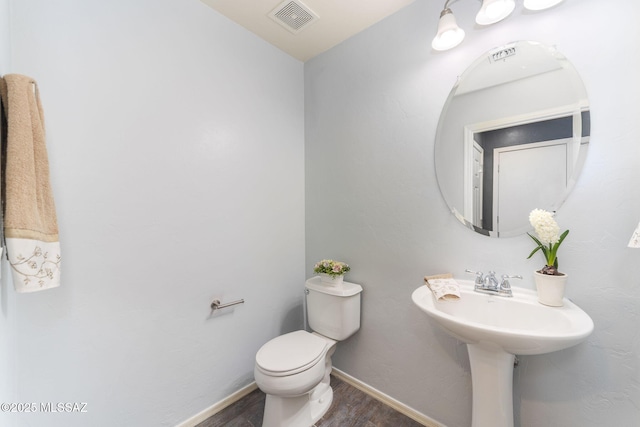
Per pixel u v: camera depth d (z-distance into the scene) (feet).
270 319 6.16
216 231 5.18
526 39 3.81
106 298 3.90
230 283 5.40
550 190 3.64
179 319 4.66
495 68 4.08
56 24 3.47
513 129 3.93
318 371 4.46
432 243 4.75
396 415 5.05
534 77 3.75
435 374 4.72
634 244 2.50
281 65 6.44
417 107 4.90
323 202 6.54
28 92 2.79
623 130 3.16
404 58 5.06
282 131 6.46
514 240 3.92
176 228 4.62
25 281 2.63
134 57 4.15
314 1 4.90
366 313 5.69
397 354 5.22
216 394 5.16
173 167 4.59
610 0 3.22
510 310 3.60
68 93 3.56
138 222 4.20
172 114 4.58
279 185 6.38
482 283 3.99
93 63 3.76
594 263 3.34
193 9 4.84
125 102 4.06
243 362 5.62
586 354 3.40
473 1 4.26
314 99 6.73
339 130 6.17
